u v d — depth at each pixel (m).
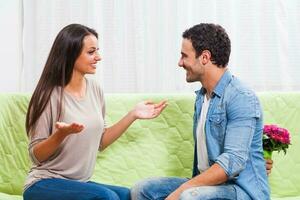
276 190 2.30
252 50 2.70
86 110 1.98
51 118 1.91
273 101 2.41
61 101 1.91
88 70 1.99
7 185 2.25
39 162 1.89
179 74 2.68
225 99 1.80
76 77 1.99
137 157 2.29
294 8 2.70
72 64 1.95
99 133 2.01
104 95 2.33
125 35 2.66
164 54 2.67
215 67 1.87
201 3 2.66
